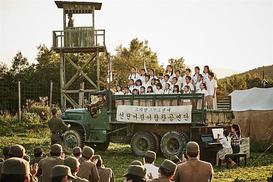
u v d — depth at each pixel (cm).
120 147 2717
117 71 6706
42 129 3316
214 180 1617
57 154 949
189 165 838
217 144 2077
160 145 2194
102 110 2350
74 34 3284
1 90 4684
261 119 2686
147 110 2252
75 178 723
